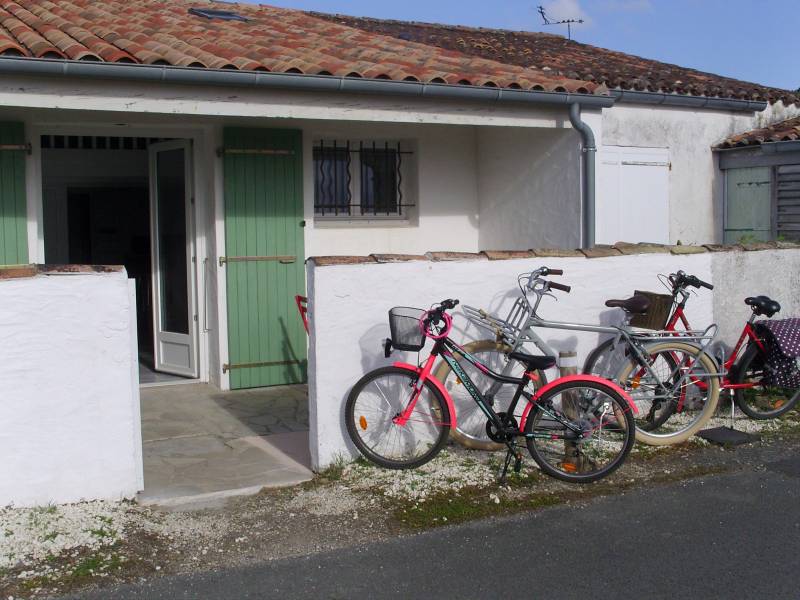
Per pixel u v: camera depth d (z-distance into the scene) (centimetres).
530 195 866
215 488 527
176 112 625
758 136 1077
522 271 605
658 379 618
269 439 636
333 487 529
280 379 812
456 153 930
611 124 1020
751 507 505
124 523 466
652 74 1117
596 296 639
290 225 809
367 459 561
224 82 623
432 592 398
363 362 557
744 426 667
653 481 551
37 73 573
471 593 397
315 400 549
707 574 415
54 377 473
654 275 665
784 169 1048
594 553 441
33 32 650
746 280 720
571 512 497
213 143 777
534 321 581
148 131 780
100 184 1081
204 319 815
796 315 754
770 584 404
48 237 1086
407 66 728
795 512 497
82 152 1000
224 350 789
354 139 888
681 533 466
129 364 491
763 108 1129
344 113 685
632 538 460
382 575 416
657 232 1066
